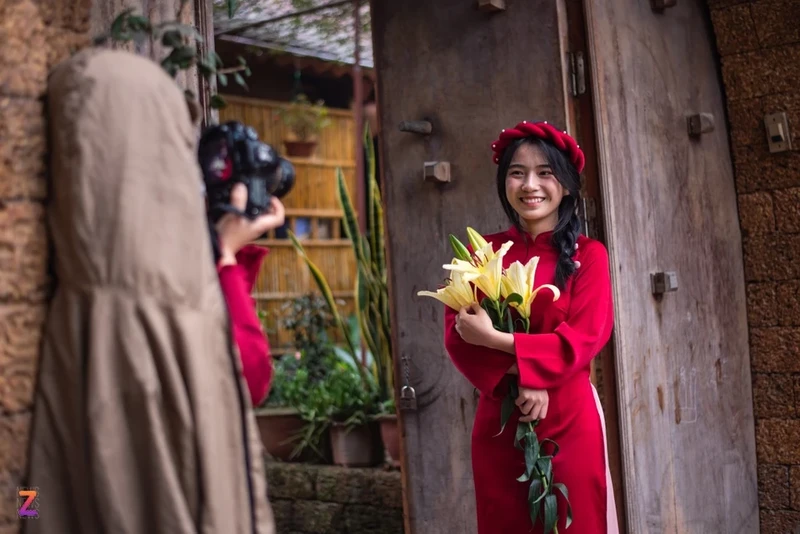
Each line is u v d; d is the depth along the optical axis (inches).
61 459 51.9
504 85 113.0
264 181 60.9
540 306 89.8
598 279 89.5
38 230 52.9
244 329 59.7
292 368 208.5
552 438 88.1
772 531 141.1
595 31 109.2
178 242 51.3
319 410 170.6
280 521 170.2
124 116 50.7
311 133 267.3
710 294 132.0
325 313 214.2
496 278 85.0
